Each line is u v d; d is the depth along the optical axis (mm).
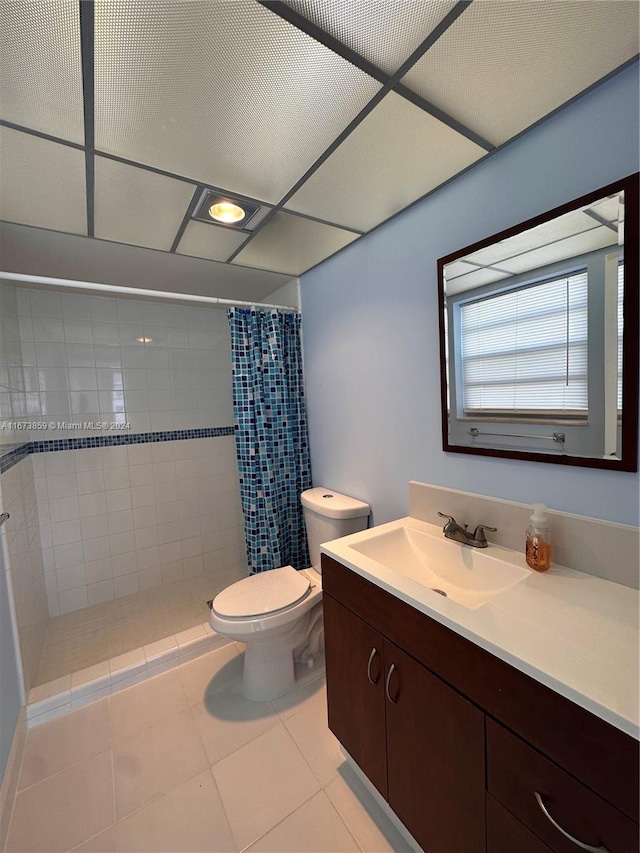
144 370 2533
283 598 1585
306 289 2174
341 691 1246
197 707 1574
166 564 2652
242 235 1605
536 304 1072
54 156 1057
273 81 835
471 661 790
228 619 1487
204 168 1142
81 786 1257
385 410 1683
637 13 701
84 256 1771
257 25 710
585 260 959
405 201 1391
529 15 705
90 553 2373
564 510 1068
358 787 1227
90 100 861
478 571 1173
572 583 963
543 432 1092
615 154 891
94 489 2383
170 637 1918
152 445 2576
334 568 1238
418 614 918
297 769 1294
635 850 555
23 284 2068
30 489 2055
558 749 643
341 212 1450
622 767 562
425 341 1450
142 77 810
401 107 931
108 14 677
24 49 731
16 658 1471
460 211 1260
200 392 2754
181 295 1834
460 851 856
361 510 1792
